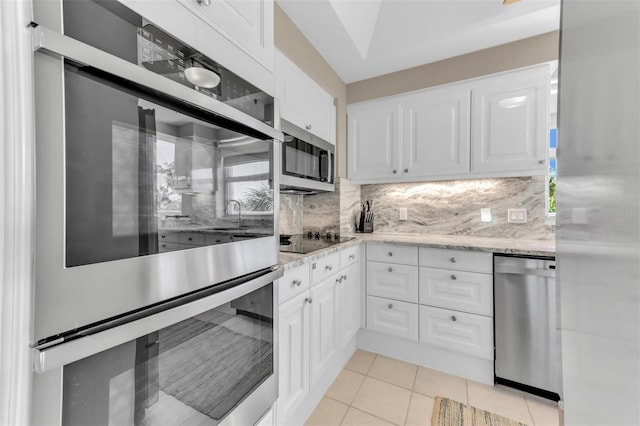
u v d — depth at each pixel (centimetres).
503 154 189
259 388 91
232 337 80
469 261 178
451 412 150
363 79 242
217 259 73
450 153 207
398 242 200
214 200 73
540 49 181
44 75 39
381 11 200
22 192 38
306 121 180
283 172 157
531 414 148
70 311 43
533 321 160
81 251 44
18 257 38
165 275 59
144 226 55
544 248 163
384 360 204
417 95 219
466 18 178
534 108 180
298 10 158
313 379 144
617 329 25
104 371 49
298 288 132
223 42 75
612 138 26
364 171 242
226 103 76
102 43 47
